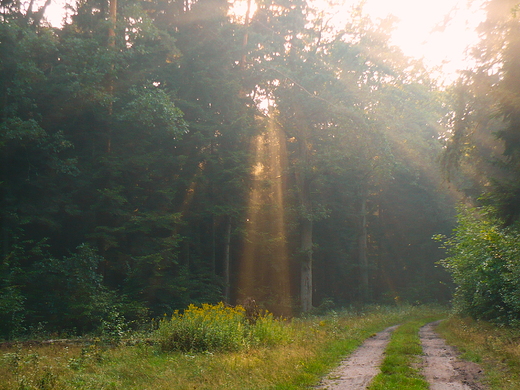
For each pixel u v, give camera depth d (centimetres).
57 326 2162
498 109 1530
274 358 1018
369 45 3634
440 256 4919
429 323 2553
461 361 1062
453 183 3791
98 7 2969
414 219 4997
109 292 2452
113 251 2756
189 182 2995
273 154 3828
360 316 3045
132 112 2506
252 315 1538
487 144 1827
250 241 3419
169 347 1204
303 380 830
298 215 3741
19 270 2231
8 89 2320
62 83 2511
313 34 3675
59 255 2755
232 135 3195
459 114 1758
